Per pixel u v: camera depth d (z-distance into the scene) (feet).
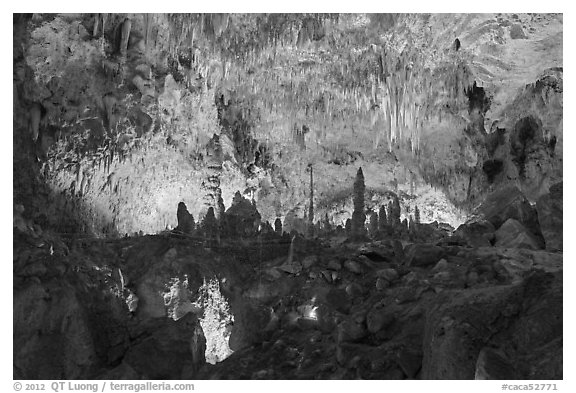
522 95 43.57
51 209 30.30
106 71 34.19
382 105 44.14
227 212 33.42
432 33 40.86
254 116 45.29
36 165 29.94
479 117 45.47
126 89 35.32
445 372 15.85
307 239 30.96
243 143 44.73
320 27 40.60
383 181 48.42
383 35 41.01
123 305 24.77
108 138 33.73
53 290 21.33
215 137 41.70
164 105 37.40
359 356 18.69
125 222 34.63
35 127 29.91
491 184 45.50
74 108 32.24
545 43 41.37
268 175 45.96
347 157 48.29
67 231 30.53
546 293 16.34
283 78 44.24
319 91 45.11
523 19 40.16
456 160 47.09
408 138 47.19
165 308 25.76
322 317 22.44
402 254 27.09
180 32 38.04
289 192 46.96
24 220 24.94
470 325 16.08
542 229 29.53
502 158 44.75
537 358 15.02
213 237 30.45
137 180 35.47
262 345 22.08
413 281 22.71
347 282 25.03
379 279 23.44
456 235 29.09
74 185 31.78
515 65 42.91
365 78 43.47
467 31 40.75
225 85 42.98
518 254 25.00
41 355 20.51
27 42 30.35
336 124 46.93
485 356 15.12
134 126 35.27
